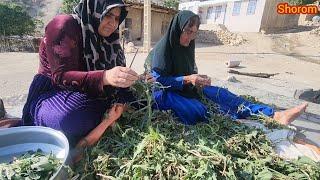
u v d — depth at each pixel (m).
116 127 2.02
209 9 30.06
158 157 1.72
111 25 2.02
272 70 11.20
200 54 15.08
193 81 2.56
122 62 2.39
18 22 17.53
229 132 2.28
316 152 2.24
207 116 2.56
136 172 1.65
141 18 19.17
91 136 1.93
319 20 27.34
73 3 20.91
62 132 1.91
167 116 2.30
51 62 1.91
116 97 2.25
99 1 1.93
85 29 1.98
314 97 5.50
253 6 24.98
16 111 3.21
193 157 1.74
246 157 1.94
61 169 1.48
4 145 1.79
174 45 2.74
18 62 9.52
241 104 2.76
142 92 2.35
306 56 16.09
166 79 2.65
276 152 2.16
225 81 6.24
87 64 2.05
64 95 1.99
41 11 49.00
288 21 26.64
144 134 1.95
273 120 2.56
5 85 5.60
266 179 1.69
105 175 1.70
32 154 1.73
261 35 23.05
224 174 1.67
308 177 1.76
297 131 2.83
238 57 14.53
